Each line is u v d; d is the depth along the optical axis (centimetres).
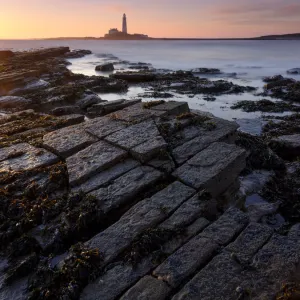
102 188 537
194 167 583
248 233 430
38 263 422
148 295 350
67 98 1792
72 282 373
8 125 928
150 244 422
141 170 583
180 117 784
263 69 4072
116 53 8700
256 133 1306
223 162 586
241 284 356
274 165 885
